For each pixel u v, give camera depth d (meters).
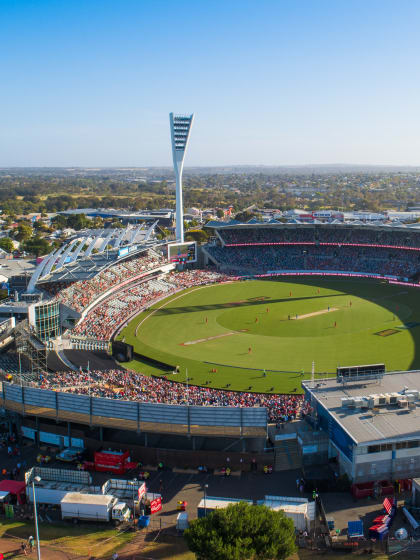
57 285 128.25
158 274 168.62
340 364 94.44
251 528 41.28
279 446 62.81
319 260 185.50
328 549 45.19
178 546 46.12
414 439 54.22
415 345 103.88
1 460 62.12
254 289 160.25
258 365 95.25
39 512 52.22
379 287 158.50
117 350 97.62
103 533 48.28
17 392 66.75
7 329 97.56
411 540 45.53
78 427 66.00
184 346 107.81
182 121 178.75
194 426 60.78
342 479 54.41
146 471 59.06
